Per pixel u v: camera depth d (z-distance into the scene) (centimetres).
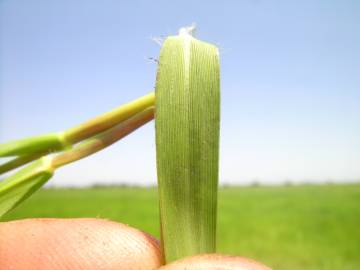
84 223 6
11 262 5
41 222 6
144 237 6
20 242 5
